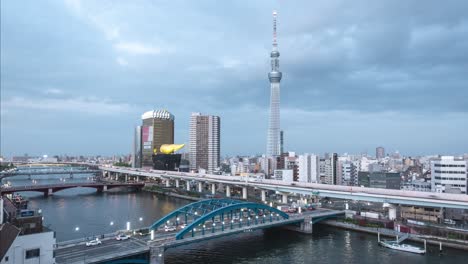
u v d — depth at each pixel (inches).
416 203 5659.5
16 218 3132.4
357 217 6063.0
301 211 6289.4
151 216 6801.2
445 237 4845.0
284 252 4512.8
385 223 5625.0
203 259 4220.0
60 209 7564.0
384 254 4404.5
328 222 6097.4
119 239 4114.2
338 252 4507.9
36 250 2940.5
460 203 5157.5
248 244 4879.4
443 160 7406.5
